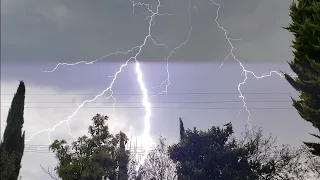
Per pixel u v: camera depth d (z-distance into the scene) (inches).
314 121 565.6
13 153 1176.8
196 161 1151.0
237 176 1066.7
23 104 1350.9
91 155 1117.1
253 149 1147.3
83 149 1139.3
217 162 1110.4
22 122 1317.7
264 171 1109.1
